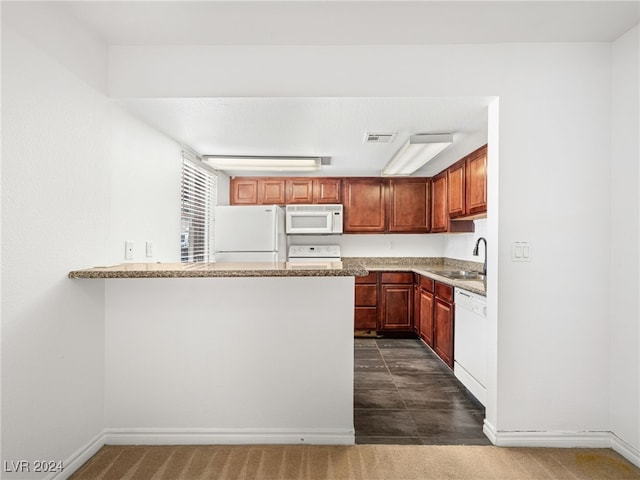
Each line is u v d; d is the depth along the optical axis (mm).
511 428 2059
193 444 2062
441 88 2043
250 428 2078
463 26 1859
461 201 3586
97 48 1947
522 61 2035
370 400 2662
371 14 1746
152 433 2062
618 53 1979
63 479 1726
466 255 4238
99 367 2006
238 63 2064
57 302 1672
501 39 1995
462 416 2420
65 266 1723
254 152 3379
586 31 1912
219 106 2197
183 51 2061
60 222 1688
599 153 2033
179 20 1799
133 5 1663
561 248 2037
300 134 2791
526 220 2039
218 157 3467
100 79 1977
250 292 2066
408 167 3777
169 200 2861
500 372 2051
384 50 2053
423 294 4035
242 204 4582
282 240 4453
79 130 1812
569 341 2043
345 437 2066
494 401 2086
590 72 2029
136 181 2369
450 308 3166
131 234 2309
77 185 1802
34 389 1552
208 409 2076
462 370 2895
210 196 3988
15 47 1428
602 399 2043
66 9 1686
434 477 1785
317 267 1960
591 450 2010
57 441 1690
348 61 2059
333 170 4254
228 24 1835
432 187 4590
